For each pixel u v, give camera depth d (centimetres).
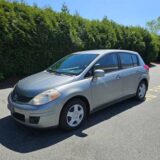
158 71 1570
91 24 1378
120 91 590
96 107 523
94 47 1323
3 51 910
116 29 1652
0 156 377
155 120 534
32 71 1032
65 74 512
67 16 1204
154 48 2033
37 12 1023
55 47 1084
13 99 469
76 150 395
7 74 967
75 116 475
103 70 545
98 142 423
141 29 1989
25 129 482
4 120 532
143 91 704
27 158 371
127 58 640
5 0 943
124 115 568
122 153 383
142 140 429
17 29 929
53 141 429
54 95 435
